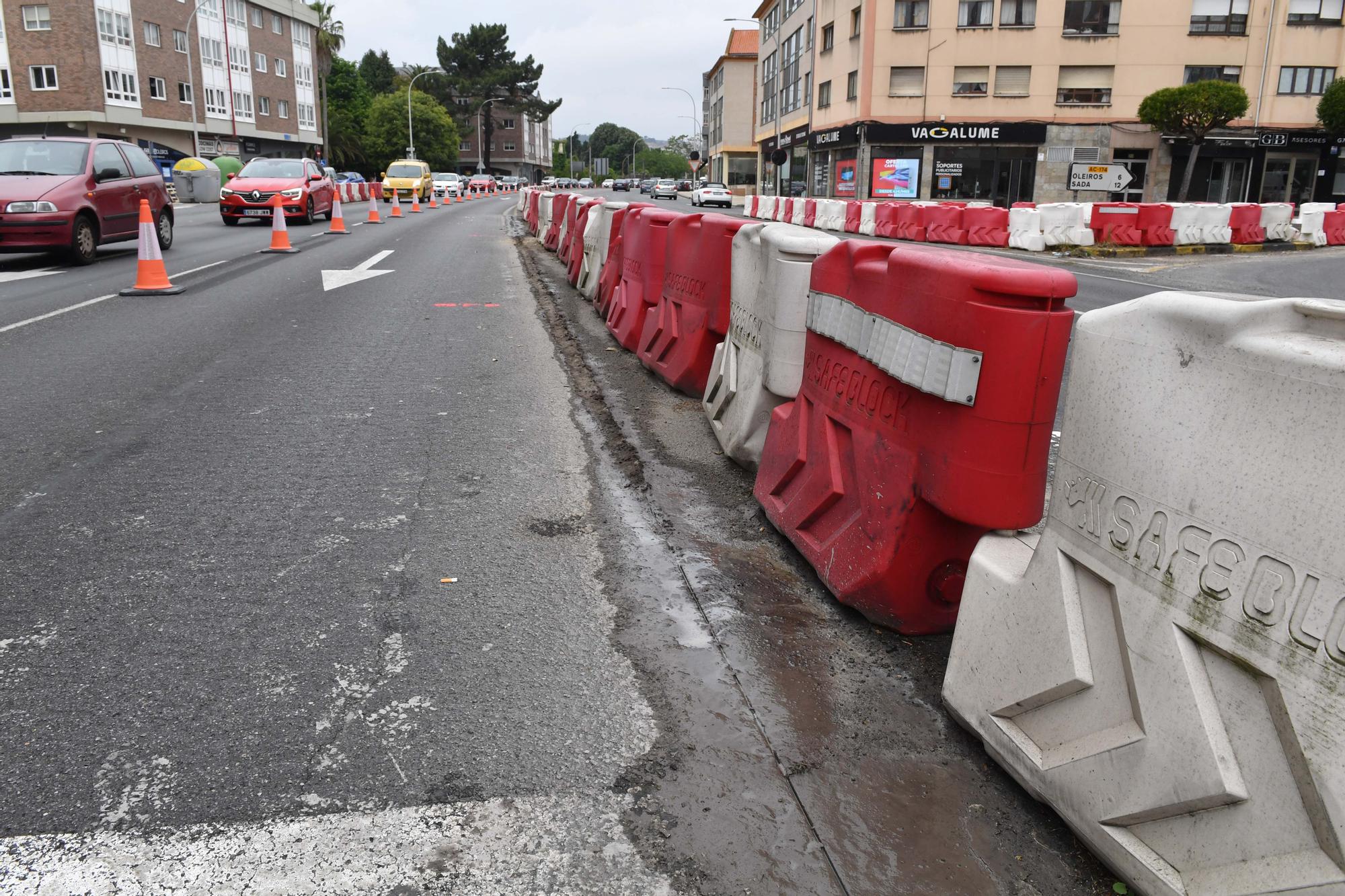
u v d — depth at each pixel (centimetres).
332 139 7856
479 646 283
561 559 347
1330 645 139
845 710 257
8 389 593
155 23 5172
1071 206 2134
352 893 188
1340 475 138
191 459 456
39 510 388
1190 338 168
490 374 654
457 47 9519
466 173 11788
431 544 358
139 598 310
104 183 1346
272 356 702
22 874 190
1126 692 186
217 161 4462
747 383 448
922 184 3906
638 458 472
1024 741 215
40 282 1109
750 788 222
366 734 239
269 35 6512
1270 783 152
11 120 4703
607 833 206
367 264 1366
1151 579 175
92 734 237
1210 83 3447
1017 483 240
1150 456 175
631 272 770
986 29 3741
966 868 199
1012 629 220
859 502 305
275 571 332
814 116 4625
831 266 331
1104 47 3709
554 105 9800
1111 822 185
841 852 202
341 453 469
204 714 246
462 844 201
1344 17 3638
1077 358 199
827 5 4356
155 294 1012
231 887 188
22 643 280
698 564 347
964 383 241
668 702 257
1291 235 2348
